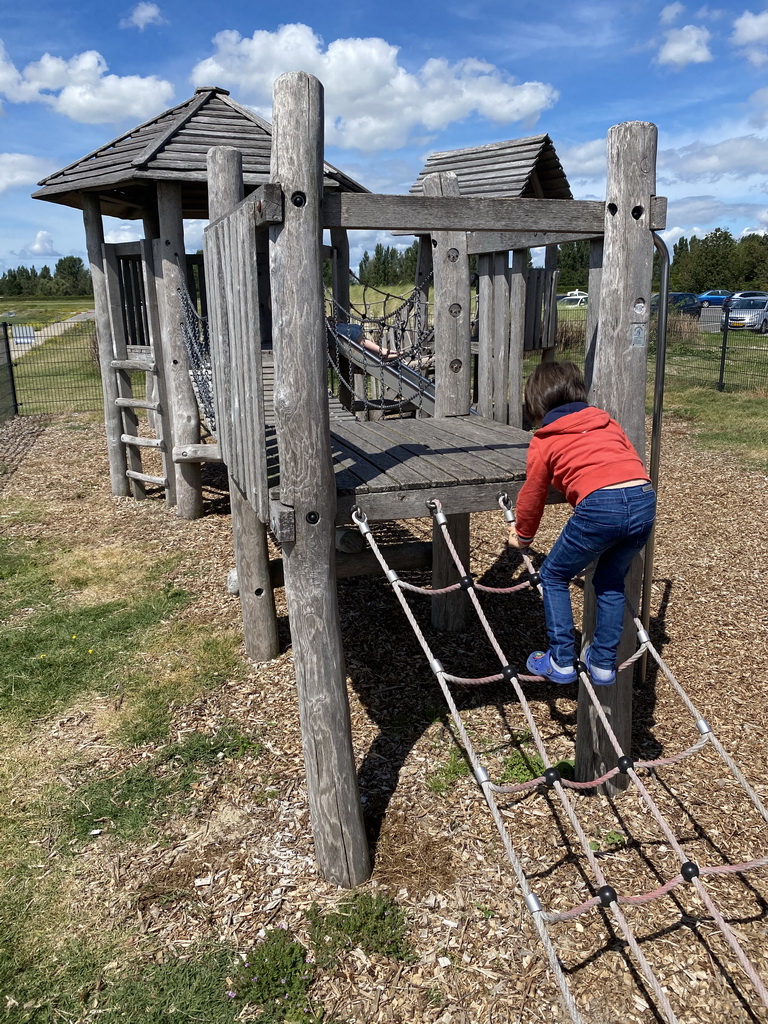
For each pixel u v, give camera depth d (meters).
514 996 2.62
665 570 6.50
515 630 5.36
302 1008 2.58
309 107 2.52
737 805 3.56
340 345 7.62
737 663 4.88
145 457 11.00
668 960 2.75
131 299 9.37
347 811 3.06
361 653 5.05
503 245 4.50
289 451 2.77
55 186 8.45
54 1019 2.57
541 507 3.11
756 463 10.09
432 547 5.29
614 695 3.48
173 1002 2.62
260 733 4.16
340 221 2.75
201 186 8.23
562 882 3.11
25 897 3.07
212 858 3.27
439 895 3.04
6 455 11.30
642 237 3.05
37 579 6.46
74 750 4.06
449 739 4.11
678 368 18.50
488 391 5.18
